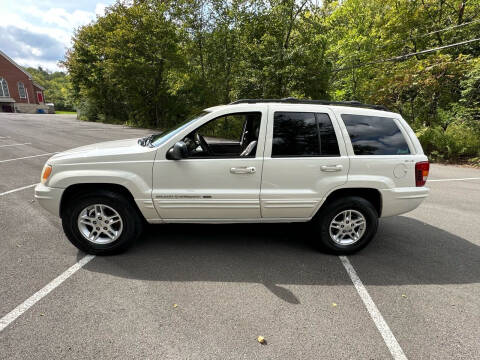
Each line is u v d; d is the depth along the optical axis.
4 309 2.33
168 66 19.11
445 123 11.78
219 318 2.31
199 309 2.41
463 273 3.08
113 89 25.47
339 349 2.03
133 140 3.80
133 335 2.11
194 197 3.09
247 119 3.85
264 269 3.07
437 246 3.71
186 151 2.95
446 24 14.84
